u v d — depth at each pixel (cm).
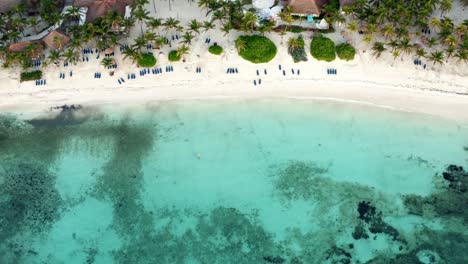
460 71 5503
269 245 4681
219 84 5519
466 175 5038
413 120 5362
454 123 5338
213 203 4906
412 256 4625
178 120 5397
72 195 4953
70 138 5269
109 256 4641
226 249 4672
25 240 4725
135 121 5381
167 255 4647
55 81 5506
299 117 5400
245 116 5412
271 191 4966
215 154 5184
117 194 4959
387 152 5184
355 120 5375
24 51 5366
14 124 5356
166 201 4919
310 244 4684
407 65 5531
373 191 4950
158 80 5522
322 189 4962
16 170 5094
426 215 4828
